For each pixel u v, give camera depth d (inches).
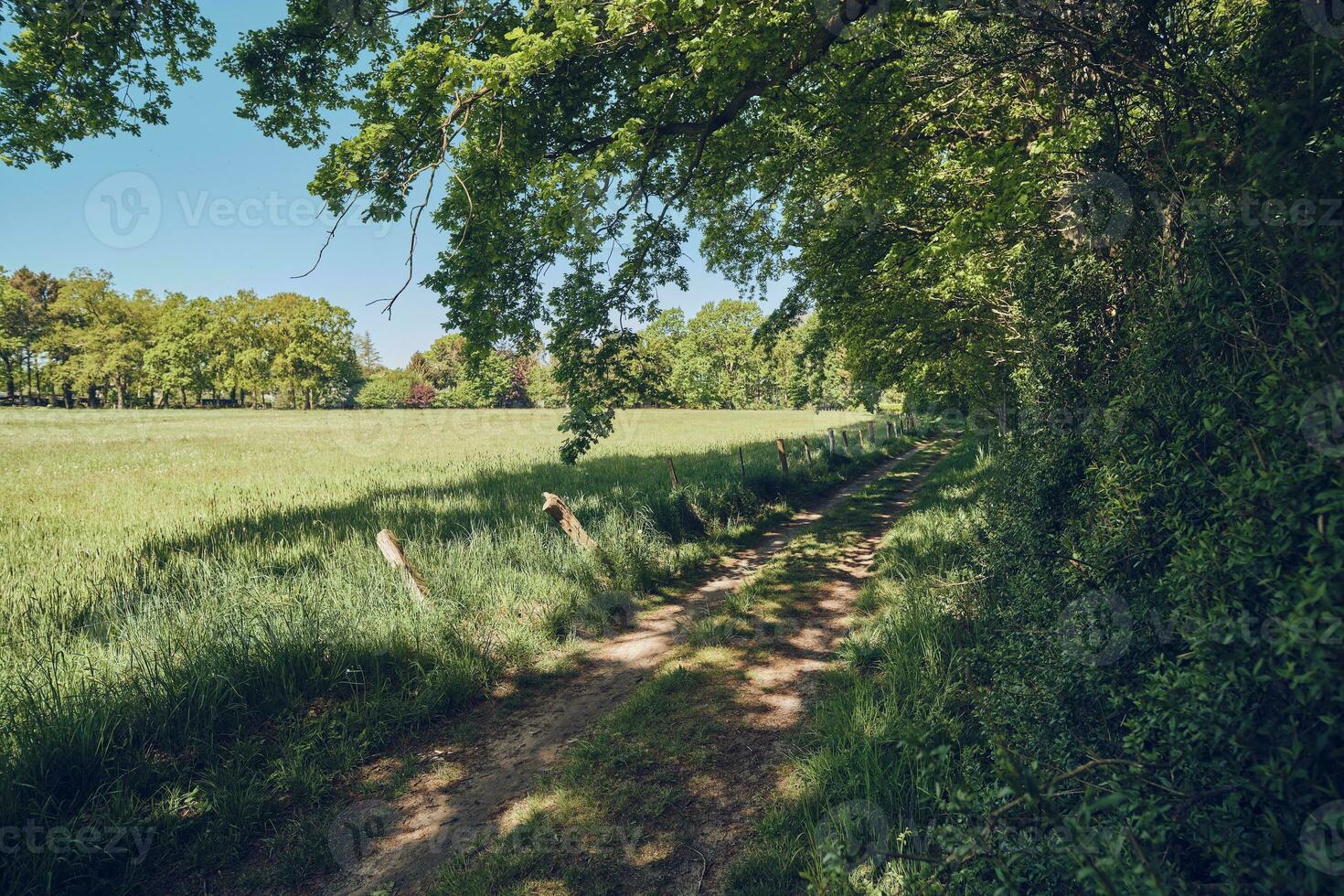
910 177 363.3
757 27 239.0
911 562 318.7
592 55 285.0
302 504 495.8
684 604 319.9
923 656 196.7
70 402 3090.6
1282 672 62.2
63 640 218.7
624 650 265.0
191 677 187.3
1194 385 99.8
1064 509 143.6
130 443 1101.7
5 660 199.6
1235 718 68.2
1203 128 102.0
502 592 297.6
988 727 122.1
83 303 2984.7
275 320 3075.8
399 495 533.6
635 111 333.4
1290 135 73.7
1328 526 61.2
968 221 263.3
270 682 200.1
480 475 673.6
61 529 420.8
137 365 3006.9
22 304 2834.6
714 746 181.9
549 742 195.0
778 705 203.8
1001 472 194.4
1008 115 307.0
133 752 164.2
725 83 273.9
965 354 464.1
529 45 255.1
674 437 1284.4
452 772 182.2
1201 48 128.0
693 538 434.3
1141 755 78.2
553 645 269.1
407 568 282.2
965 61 226.5
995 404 401.7
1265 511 72.9
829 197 449.4
